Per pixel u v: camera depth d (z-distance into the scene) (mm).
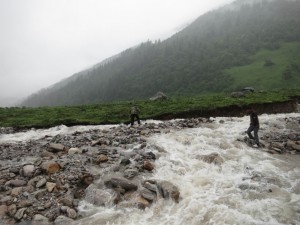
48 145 16578
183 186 11719
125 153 14734
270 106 36750
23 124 28328
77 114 33625
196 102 38094
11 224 9297
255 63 179500
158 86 188500
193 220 9391
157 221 9445
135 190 11234
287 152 17391
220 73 176875
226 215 9539
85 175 11734
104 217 9711
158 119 30500
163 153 15070
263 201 10531
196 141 17672
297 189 11750
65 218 9578
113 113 32938
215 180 12430
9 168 12773
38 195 10742
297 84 139750
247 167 13930
